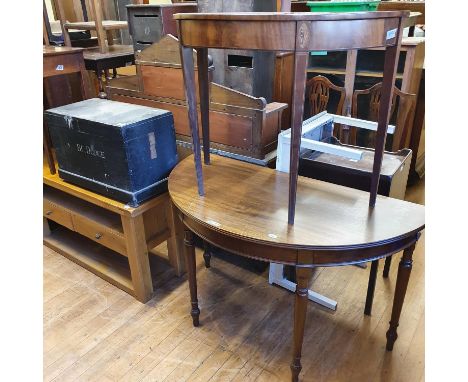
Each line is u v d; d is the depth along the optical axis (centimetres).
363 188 170
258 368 152
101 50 285
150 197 174
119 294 194
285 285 192
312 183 152
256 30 106
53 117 174
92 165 173
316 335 166
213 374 150
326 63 292
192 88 133
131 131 156
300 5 291
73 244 227
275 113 185
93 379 149
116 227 185
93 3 272
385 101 124
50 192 218
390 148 278
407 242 124
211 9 193
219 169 168
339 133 254
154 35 217
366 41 106
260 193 146
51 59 198
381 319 174
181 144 211
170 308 184
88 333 170
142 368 154
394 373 148
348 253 116
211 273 207
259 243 116
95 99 199
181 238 198
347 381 146
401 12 110
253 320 176
